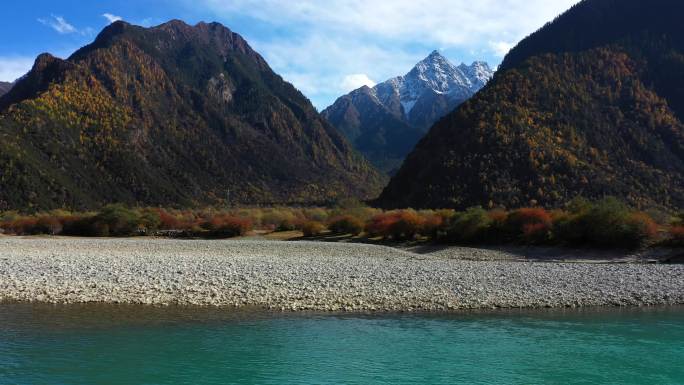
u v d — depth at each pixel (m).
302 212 120.94
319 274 35.22
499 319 25.48
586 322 25.11
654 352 20.39
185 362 18.50
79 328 22.22
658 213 85.75
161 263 40.72
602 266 44.97
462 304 28.11
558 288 32.75
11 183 163.75
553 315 26.59
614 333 23.11
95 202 190.25
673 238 61.38
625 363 19.14
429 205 131.25
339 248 66.75
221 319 24.19
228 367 18.11
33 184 168.88
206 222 100.94
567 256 63.25
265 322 23.83
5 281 30.97
